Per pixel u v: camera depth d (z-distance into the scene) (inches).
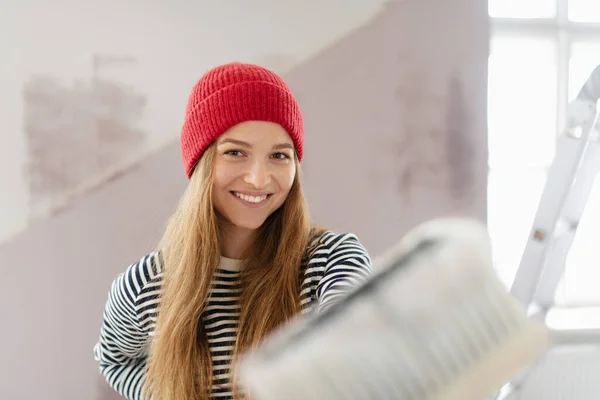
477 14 58.9
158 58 55.6
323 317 8.4
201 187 32.8
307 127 57.6
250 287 32.8
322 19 57.1
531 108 66.3
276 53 56.9
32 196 55.1
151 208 56.2
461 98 59.2
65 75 54.8
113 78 55.3
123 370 40.8
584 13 66.6
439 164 59.4
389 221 59.0
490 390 8.3
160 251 36.3
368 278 8.7
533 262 46.1
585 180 47.1
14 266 55.3
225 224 33.9
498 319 8.6
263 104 32.0
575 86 66.7
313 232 34.9
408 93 58.6
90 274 56.1
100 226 55.9
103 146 55.5
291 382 7.7
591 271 70.6
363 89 58.1
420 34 58.4
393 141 58.6
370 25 57.7
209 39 56.1
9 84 54.4
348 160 58.2
